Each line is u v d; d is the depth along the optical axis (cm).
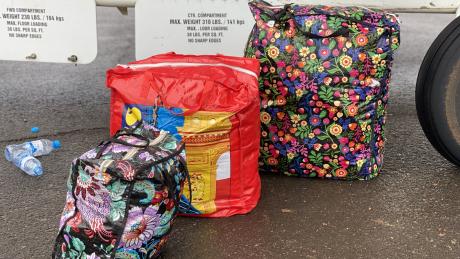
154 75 203
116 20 590
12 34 273
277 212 216
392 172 250
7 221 209
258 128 210
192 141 198
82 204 167
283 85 223
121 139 180
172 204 172
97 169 160
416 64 445
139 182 161
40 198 226
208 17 259
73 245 169
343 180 241
